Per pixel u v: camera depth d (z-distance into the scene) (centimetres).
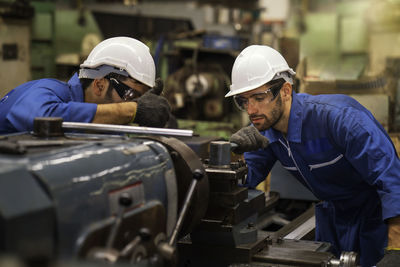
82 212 90
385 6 507
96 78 160
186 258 144
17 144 93
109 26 652
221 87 522
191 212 126
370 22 518
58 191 86
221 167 138
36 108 153
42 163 87
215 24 745
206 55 550
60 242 85
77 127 119
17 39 513
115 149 104
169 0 764
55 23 637
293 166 205
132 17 654
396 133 312
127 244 99
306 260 134
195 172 120
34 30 616
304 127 188
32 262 79
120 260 91
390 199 162
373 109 308
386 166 166
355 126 173
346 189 200
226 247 138
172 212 119
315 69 380
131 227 100
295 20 560
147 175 109
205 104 527
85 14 645
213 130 500
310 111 186
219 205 136
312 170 197
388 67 350
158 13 763
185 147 131
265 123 184
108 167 99
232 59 543
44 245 81
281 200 271
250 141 156
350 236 210
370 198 203
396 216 160
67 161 92
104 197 95
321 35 550
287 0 725
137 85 161
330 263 137
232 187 137
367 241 207
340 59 541
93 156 98
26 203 79
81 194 90
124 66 157
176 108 518
